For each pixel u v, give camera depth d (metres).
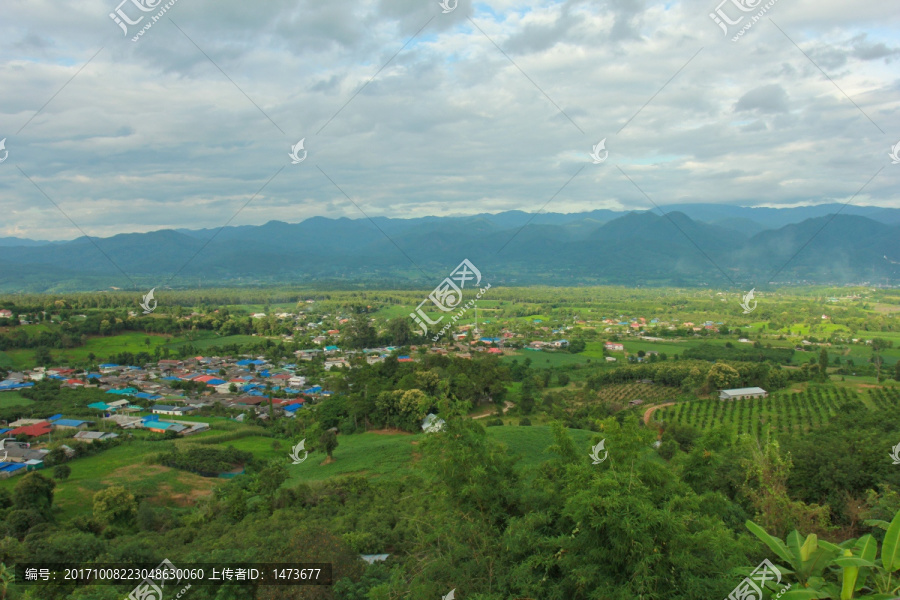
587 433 41.84
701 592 7.14
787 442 24.27
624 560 7.64
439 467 10.62
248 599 12.97
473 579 8.77
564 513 8.24
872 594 5.13
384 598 9.52
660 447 37.53
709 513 9.64
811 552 5.98
